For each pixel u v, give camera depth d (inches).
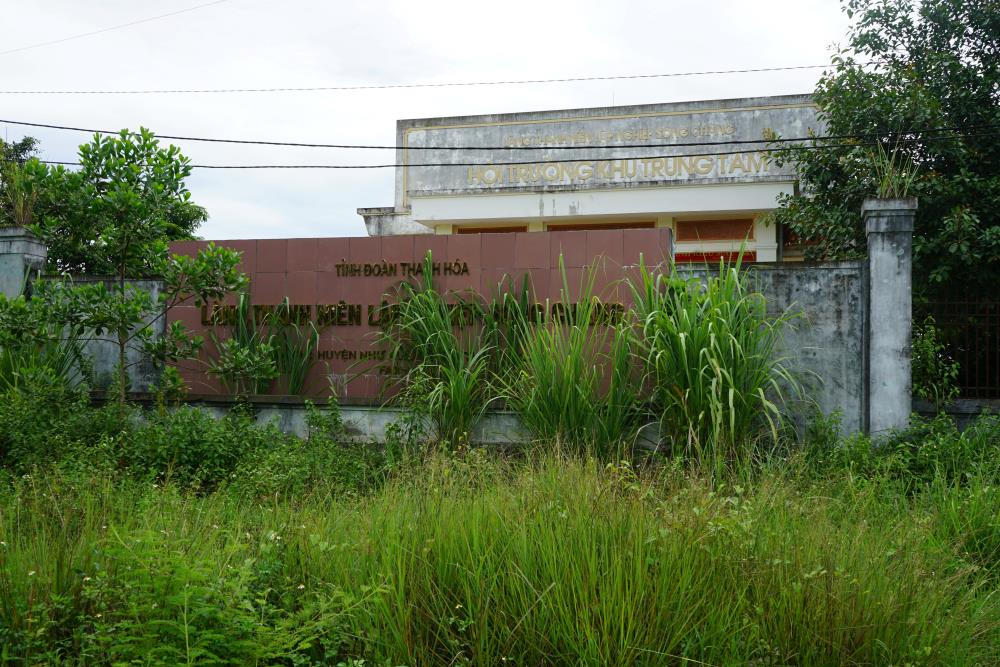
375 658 146.6
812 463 301.9
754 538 164.7
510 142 762.8
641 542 158.2
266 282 396.5
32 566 158.2
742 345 325.4
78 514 192.4
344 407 359.9
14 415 317.1
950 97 497.7
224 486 266.1
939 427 335.0
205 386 397.1
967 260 421.1
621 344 323.0
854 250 506.9
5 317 330.3
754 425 332.2
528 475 201.5
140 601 142.0
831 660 144.3
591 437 313.7
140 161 339.0
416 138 786.8
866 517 208.7
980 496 233.1
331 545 171.8
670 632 145.3
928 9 511.5
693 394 309.6
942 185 459.5
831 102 538.6
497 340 357.7
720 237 710.5
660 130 724.7
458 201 744.3
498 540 164.6
